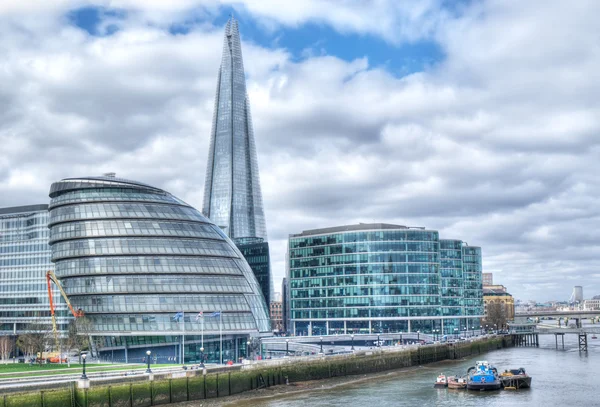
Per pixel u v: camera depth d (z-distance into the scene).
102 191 184.75
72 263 176.25
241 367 133.62
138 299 170.00
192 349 169.88
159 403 112.19
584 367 184.12
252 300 185.00
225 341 175.25
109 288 170.62
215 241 185.88
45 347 169.62
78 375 111.56
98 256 174.50
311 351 193.25
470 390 136.00
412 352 193.12
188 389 118.19
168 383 114.50
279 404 117.69
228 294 178.00
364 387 141.62
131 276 172.25
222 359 171.00
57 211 185.25
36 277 196.75
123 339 167.75
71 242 178.88
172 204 186.25
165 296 170.75
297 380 148.50
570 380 153.50
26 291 197.38
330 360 159.25
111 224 177.88
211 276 177.38
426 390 137.00
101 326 168.88
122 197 183.38
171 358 167.88
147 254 174.25
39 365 142.62
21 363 152.25
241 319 177.12
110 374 113.19
